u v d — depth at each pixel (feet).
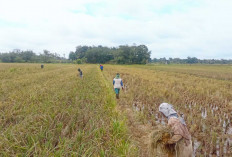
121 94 36.78
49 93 27.96
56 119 16.48
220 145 15.83
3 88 32.99
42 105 20.12
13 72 73.97
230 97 37.19
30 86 36.27
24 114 17.66
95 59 394.73
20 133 13.21
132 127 20.06
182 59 548.72
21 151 11.41
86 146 12.57
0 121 16.12
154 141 10.78
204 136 17.66
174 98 32.94
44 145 12.12
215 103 31.68
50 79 50.78
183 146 9.68
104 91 32.14
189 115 24.07
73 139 13.08
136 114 23.71
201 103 31.65
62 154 11.00
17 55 354.54
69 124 15.62
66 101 23.16
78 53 469.57
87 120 17.26
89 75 65.57
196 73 116.26
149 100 31.73
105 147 12.91
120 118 19.44
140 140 17.01
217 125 20.93
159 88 41.98
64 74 70.54
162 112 10.53
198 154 14.94
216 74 109.81
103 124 15.84
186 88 46.39
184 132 9.64
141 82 54.44
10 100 23.72
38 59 367.04
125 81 58.75
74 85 37.70
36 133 13.65
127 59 356.59
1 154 10.85
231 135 18.42
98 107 21.27
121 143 13.53
